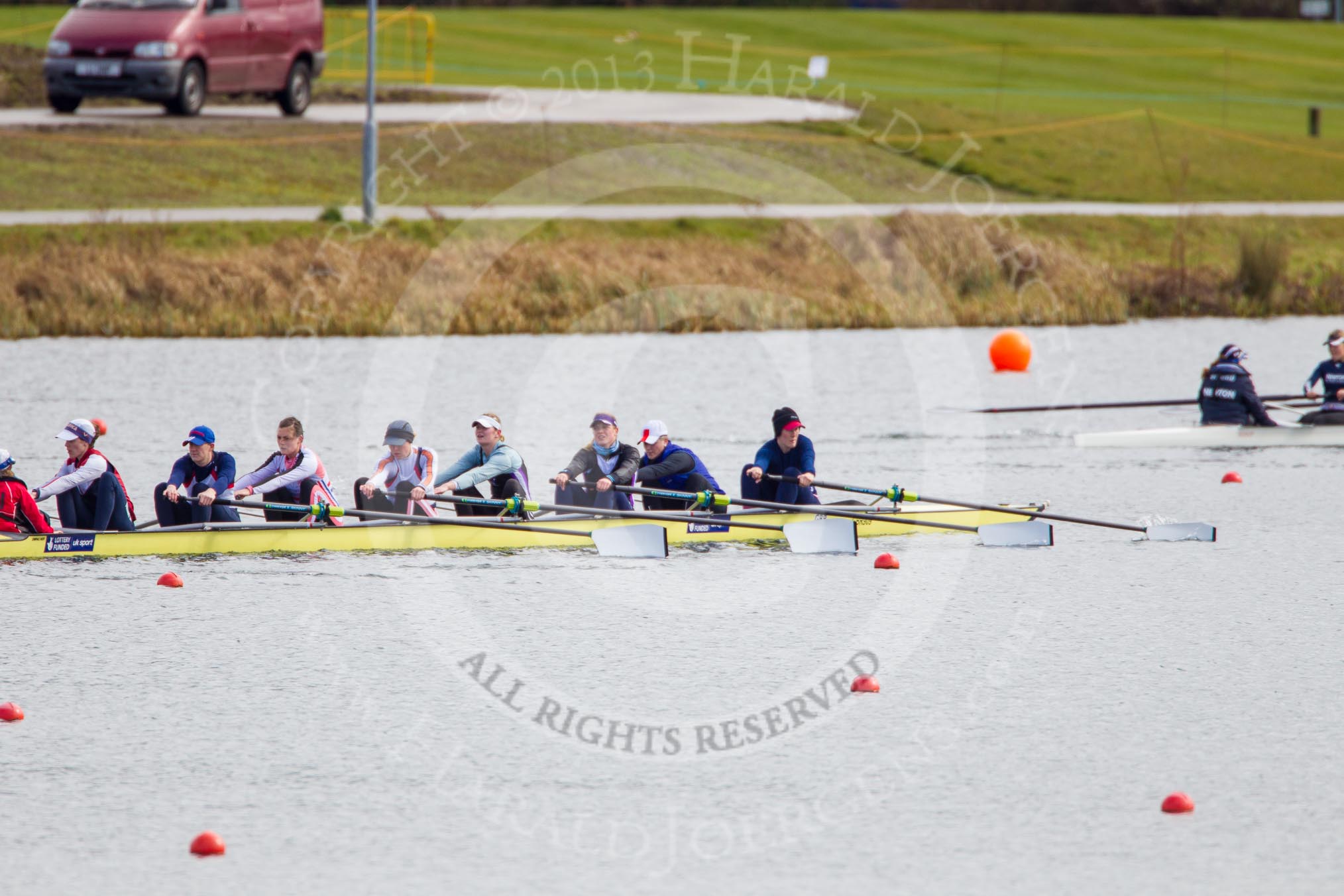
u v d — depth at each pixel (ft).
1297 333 392.27
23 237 395.75
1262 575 154.61
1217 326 406.21
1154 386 310.65
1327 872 82.12
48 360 314.55
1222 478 212.02
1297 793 93.45
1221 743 102.78
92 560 157.28
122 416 251.19
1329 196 599.16
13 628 131.54
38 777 96.17
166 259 383.24
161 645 126.93
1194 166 611.47
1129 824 88.89
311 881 81.61
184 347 338.75
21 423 241.14
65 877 81.71
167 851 85.25
